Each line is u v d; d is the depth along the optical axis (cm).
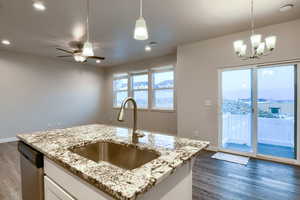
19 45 417
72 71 609
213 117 378
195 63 401
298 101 292
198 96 397
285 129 308
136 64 604
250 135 342
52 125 555
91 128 208
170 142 142
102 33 345
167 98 535
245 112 347
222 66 363
